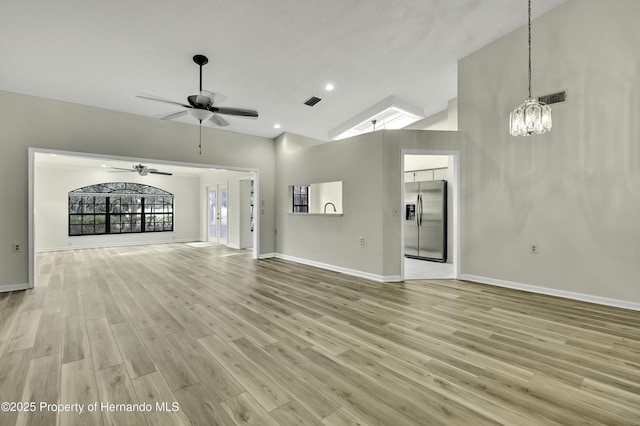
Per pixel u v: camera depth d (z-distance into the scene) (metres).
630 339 2.49
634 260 3.16
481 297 3.70
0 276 4.02
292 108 5.39
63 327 2.78
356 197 4.99
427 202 6.27
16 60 3.44
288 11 3.10
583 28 3.42
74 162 7.64
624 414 1.59
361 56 4.05
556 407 1.65
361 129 6.48
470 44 4.21
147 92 4.32
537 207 3.82
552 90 3.66
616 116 3.24
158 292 3.97
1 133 4.02
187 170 9.52
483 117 4.32
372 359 2.20
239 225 8.49
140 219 9.72
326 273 5.18
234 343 2.46
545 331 2.67
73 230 8.62
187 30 3.17
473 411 1.62
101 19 2.90
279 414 1.61
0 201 4.02
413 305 3.42
